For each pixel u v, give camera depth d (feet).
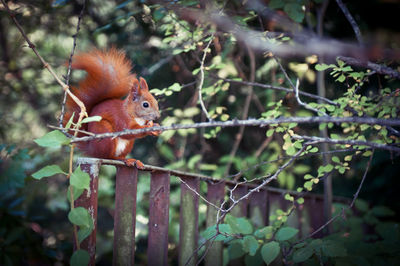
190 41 10.81
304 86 14.66
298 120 6.59
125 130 6.41
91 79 9.06
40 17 14.06
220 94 15.28
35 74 17.03
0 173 10.39
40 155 14.96
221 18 9.44
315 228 12.98
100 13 14.92
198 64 14.46
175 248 15.89
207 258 10.22
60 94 16.97
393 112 8.66
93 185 6.72
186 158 17.44
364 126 8.74
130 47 15.15
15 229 10.75
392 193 15.98
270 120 6.61
